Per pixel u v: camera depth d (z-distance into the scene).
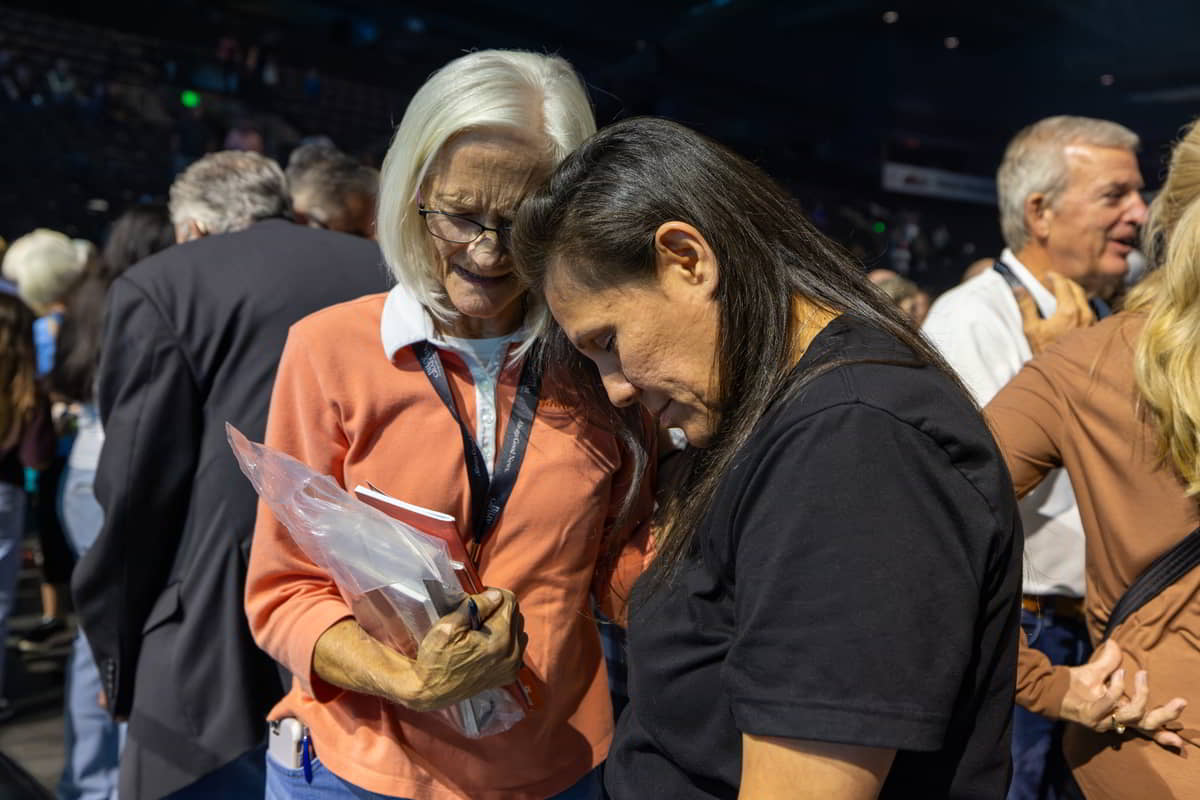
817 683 0.74
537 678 1.26
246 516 1.74
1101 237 2.13
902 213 18.59
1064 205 2.12
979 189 18.28
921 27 16.44
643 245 0.84
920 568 0.75
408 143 1.13
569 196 0.88
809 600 0.75
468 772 1.27
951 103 20.16
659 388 0.89
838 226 17.84
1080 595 1.92
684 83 17.11
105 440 1.74
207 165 2.05
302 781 1.33
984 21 16.12
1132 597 1.25
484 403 1.27
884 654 0.73
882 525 0.75
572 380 1.26
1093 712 1.22
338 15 15.24
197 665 1.73
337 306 1.27
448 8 15.06
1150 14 16.42
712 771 0.92
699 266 0.85
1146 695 1.21
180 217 2.05
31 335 3.44
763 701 0.76
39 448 3.48
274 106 14.09
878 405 0.78
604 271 0.86
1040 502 1.89
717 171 0.88
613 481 1.33
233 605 1.73
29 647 4.35
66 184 12.20
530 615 1.27
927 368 0.85
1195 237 1.15
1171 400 1.16
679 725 0.94
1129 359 1.25
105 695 1.98
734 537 0.84
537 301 1.24
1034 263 2.22
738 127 18.48
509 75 1.12
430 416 1.23
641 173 0.86
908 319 0.92
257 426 1.73
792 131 19.11
